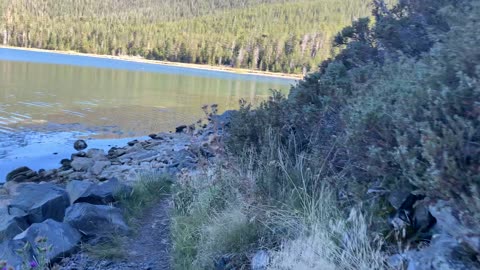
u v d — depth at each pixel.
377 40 5.86
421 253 2.48
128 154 12.21
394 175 3.01
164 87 39.81
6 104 21.11
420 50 4.92
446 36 3.73
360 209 3.15
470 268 2.22
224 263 3.73
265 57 104.75
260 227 3.91
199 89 40.53
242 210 4.11
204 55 116.00
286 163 4.43
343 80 5.05
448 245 2.39
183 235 4.39
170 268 4.05
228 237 3.92
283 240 3.57
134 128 18.02
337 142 3.89
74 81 38.25
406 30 5.24
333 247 3.04
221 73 83.88
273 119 5.35
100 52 119.88
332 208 3.55
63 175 10.20
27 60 64.81
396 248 2.84
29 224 5.08
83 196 5.51
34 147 13.56
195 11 178.00
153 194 6.30
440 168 2.40
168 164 9.20
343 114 3.97
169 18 165.38
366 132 3.24
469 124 2.39
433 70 2.94
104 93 30.39
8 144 13.66
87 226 4.71
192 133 8.04
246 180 4.45
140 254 4.38
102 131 16.92
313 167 4.20
